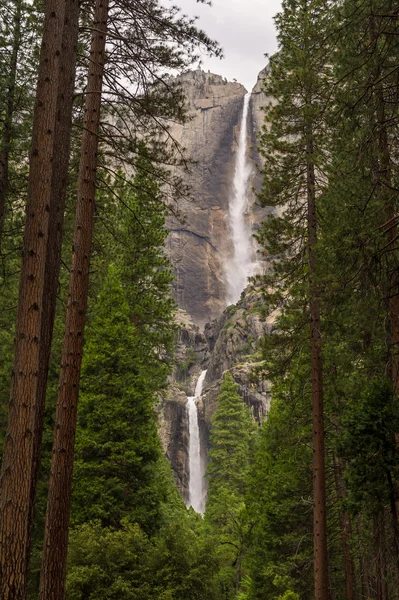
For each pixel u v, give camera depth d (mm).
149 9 11750
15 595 6297
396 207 10969
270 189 17469
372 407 10320
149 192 13078
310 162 16734
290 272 17422
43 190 7648
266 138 17609
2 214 15812
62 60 10070
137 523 16828
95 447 18141
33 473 8312
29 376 6988
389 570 11617
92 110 11414
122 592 14766
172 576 15797
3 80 15711
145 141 12727
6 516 6488
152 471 19250
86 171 11125
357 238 10992
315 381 15531
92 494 17469
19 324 7160
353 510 10281
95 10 11836
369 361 12953
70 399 9820
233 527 36969
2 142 15516
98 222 16344
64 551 9039
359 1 10617
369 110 10570
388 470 9938
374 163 11500
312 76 16703
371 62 10289
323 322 16172
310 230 16859
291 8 17812
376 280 11188
